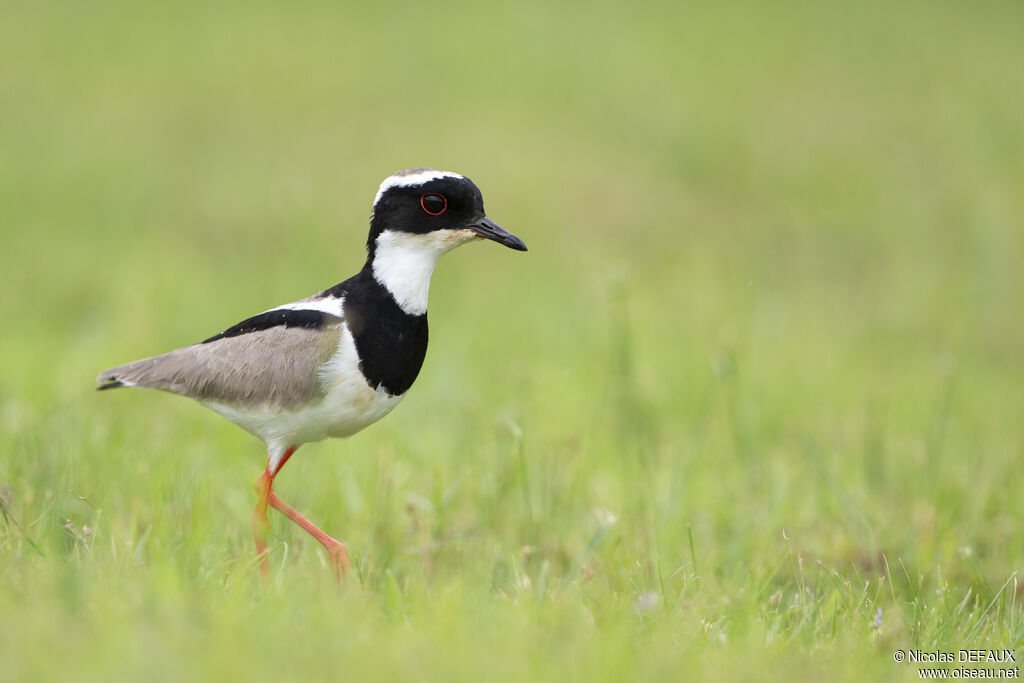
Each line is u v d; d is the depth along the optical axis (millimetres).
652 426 12883
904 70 33531
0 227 19922
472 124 27234
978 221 22000
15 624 6793
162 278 17609
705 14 38875
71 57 30703
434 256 9211
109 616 6914
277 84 29625
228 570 8828
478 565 9609
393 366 8984
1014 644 8352
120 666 6395
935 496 11367
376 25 35375
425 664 6730
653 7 39312
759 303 18672
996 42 37031
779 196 24844
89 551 8188
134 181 23094
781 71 33062
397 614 7836
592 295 17328
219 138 25938
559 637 7336
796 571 10289
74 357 14430
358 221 21312
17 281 17266
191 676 6383
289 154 24922
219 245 20281
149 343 15125
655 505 10836
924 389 15055
